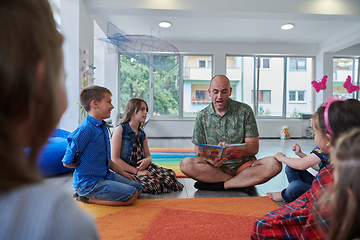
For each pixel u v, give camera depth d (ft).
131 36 15.96
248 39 21.34
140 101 7.04
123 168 6.87
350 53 22.89
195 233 4.27
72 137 5.47
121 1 12.66
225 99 7.05
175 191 7.06
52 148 8.33
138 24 17.58
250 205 5.79
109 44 20.51
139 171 7.00
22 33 0.66
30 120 0.73
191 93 23.40
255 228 3.34
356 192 1.33
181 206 5.69
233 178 6.89
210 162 6.71
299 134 23.29
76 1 11.68
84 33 12.46
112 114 21.75
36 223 0.65
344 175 1.37
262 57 23.44
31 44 0.67
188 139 21.54
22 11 0.67
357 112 2.72
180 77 23.18
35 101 0.71
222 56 22.38
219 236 4.18
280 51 22.56
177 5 12.88
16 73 0.65
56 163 8.38
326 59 22.31
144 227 4.53
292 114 24.04
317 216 2.54
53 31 0.75
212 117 7.43
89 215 0.81
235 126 7.26
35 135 0.75
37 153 0.77
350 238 1.40
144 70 23.09
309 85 23.81
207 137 7.50
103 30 16.53
